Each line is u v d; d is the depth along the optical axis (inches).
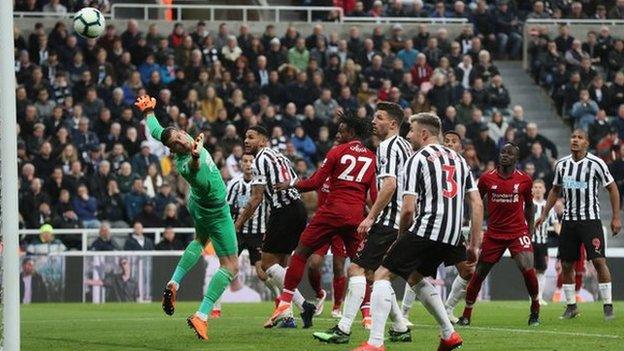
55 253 1537.9
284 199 967.6
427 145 696.4
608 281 1083.9
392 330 826.2
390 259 687.1
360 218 860.6
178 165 822.5
